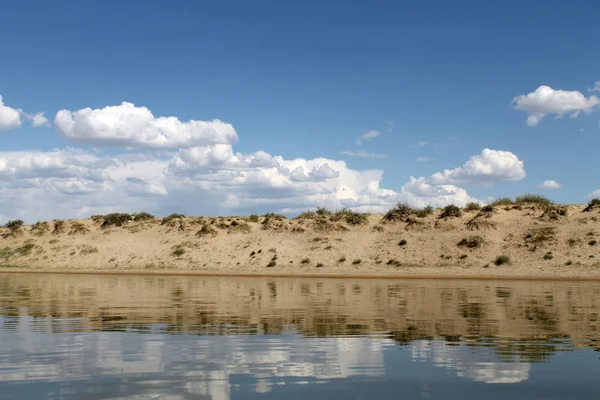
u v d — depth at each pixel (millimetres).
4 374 10117
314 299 25750
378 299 25547
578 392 8891
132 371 10344
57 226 78375
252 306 22281
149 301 24812
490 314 19047
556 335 14258
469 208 66938
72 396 8703
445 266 53281
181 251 65938
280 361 11188
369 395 8742
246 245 65125
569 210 60469
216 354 11883
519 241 55406
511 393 8836
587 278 43062
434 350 12234
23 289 33375
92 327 16047
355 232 64812
